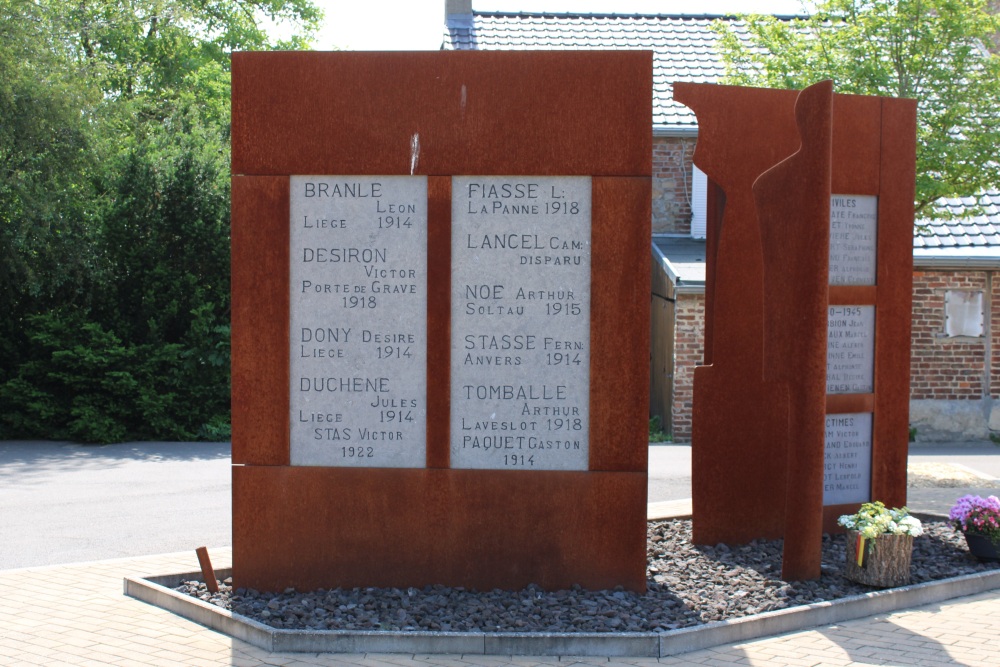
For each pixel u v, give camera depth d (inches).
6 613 275.1
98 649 244.1
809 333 296.2
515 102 284.4
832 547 348.5
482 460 287.3
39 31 794.2
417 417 288.0
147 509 454.3
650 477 540.1
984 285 738.2
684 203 834.2
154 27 1202.6
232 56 287.0
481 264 286.7
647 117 282.0
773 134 362.3
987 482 526.6
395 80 286.2
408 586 287.6
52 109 767.1
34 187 757.3
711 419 358.0
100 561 338.6
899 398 376.5
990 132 543.2
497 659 239.0
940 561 329.1
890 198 374.3
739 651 245.9
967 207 621.0
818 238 293.1
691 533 374.0
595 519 285.0
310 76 286.8
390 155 286.7
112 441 697.0
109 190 793.6
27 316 739.4
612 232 283.7
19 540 388.5
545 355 285.7
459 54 284.4
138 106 943.7
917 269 735.1
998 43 693.3
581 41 930.7
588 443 285.3
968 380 738.8
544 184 285.3
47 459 621.6
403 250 287.6
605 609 267.3
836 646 249.9
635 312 283.6
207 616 264.4
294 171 287.9
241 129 287.9
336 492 288.2
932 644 251.8
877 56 561.3
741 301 358.9
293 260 289.1
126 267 767.1
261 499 288.8
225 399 729.6
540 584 286.0
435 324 286.8
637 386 283.7
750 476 360.2
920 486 517.0
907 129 375.9
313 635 243.0
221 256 753.0
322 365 289.1
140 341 755.4
